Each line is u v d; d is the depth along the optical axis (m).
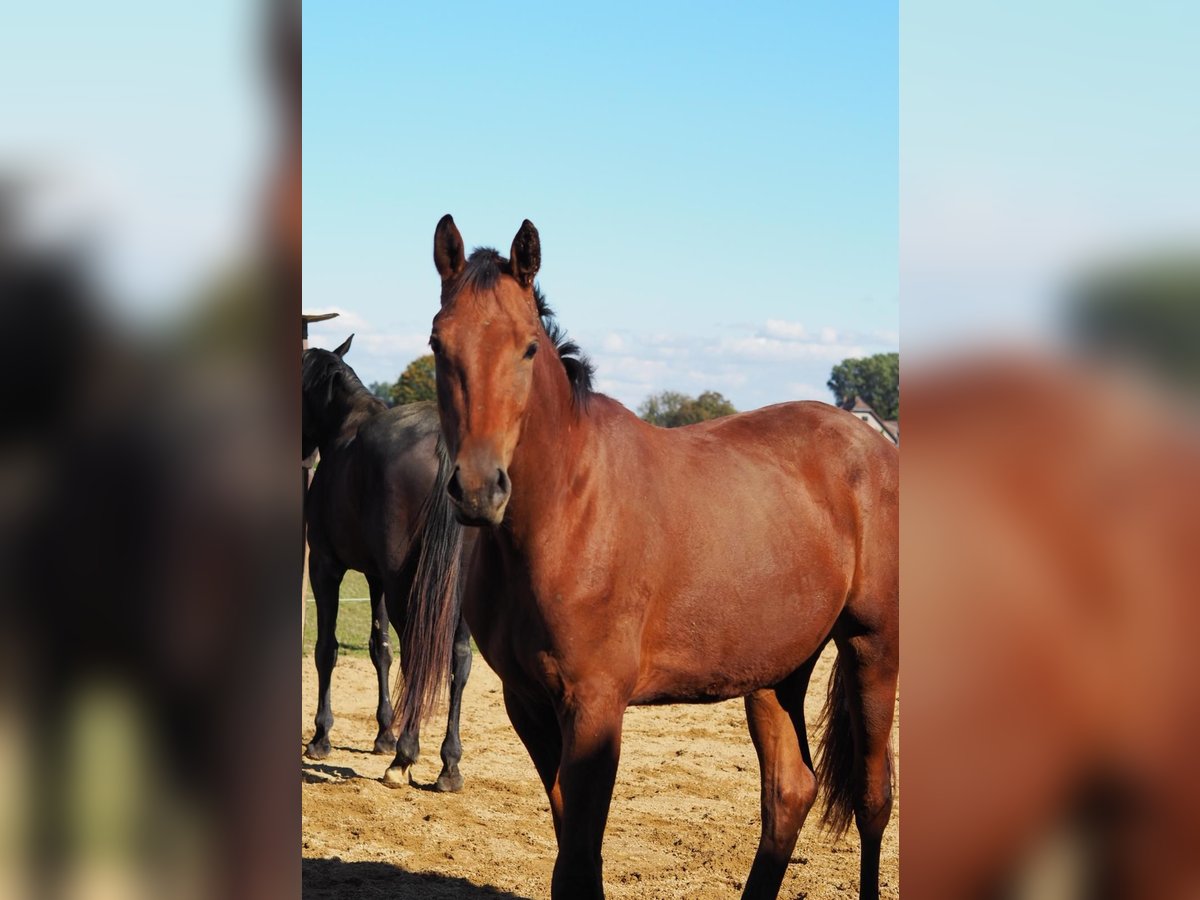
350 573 18.31
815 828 5.33
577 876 3.10
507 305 3.00
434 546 5.61
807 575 3.77
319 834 5.05
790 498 3.82
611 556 3.27
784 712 4.02
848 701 4.12
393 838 5.05
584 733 3.22
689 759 6.73
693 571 3.49
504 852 4.90
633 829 5.23
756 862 3.91
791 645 3.76
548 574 3.19
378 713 6.82
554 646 3.22
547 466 3.15
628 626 3.32
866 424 4.31
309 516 6.71
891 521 4.11
